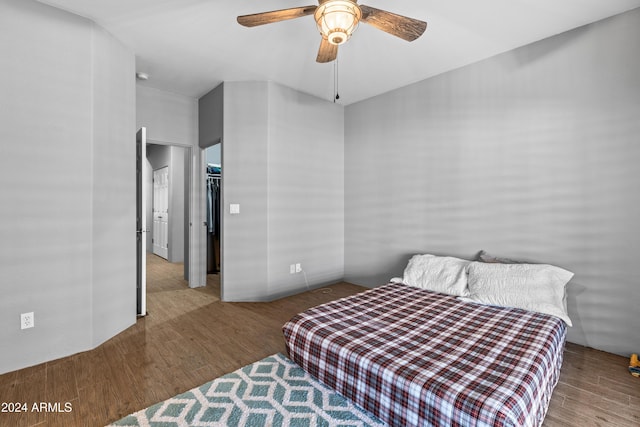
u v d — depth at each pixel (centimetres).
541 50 264
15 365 206
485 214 303
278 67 322
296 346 209
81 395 181
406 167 370
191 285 413
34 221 212
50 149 218
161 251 670
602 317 238
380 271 403
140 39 267
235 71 331
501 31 252
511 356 167
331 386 185
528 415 132
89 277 236
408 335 194
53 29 219
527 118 273
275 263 365
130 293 283
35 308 213
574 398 181
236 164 355
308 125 397
